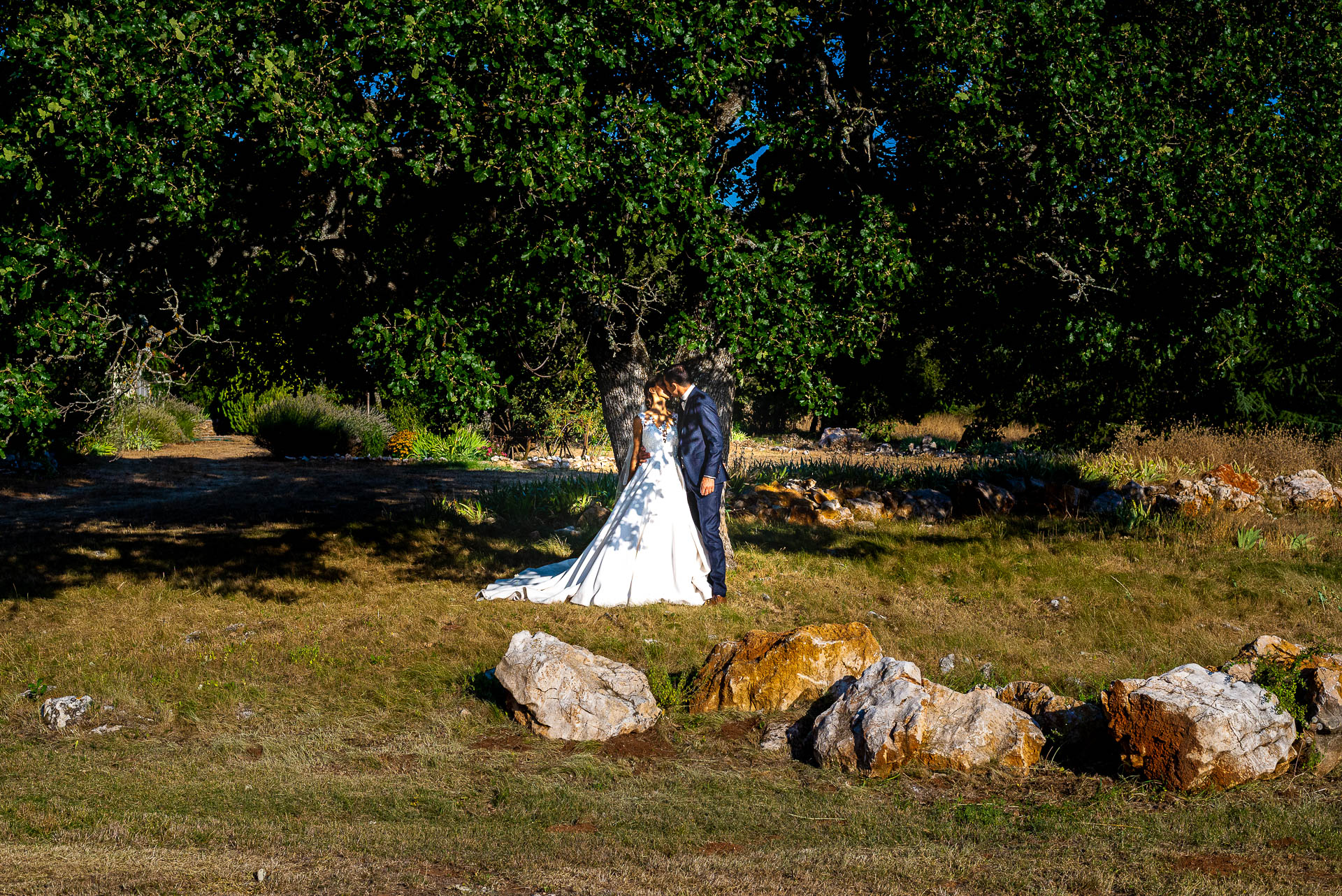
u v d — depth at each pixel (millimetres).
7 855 3467
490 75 5555
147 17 5219
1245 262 6383
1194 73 6582
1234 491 11656
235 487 14797
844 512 11438
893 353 11461
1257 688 4621
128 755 4836
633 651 6477
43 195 5449
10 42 4949
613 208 5949
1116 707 4527
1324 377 16984
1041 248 6996
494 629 6957
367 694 5766
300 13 5578
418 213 6754
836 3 7055
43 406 5547
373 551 9844
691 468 7809
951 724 4727
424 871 3438
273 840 3766
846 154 7379
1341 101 6664
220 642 6676
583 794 4348
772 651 5598
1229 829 3836
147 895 3080
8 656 6293
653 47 6188
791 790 4422
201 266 6207
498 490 13008
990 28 6086
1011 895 3182
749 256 6324
